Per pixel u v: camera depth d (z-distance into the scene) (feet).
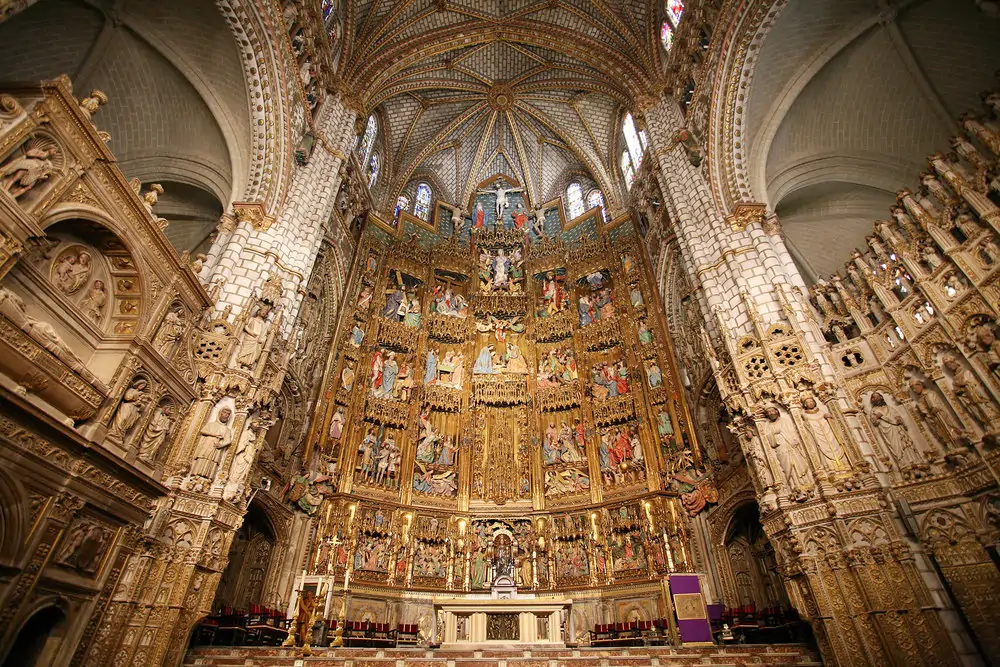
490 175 107.34
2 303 25.22
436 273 89.45
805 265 68.85
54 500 27.45
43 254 29.35
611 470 69.15
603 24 82.23
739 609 52.54
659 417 69.21
